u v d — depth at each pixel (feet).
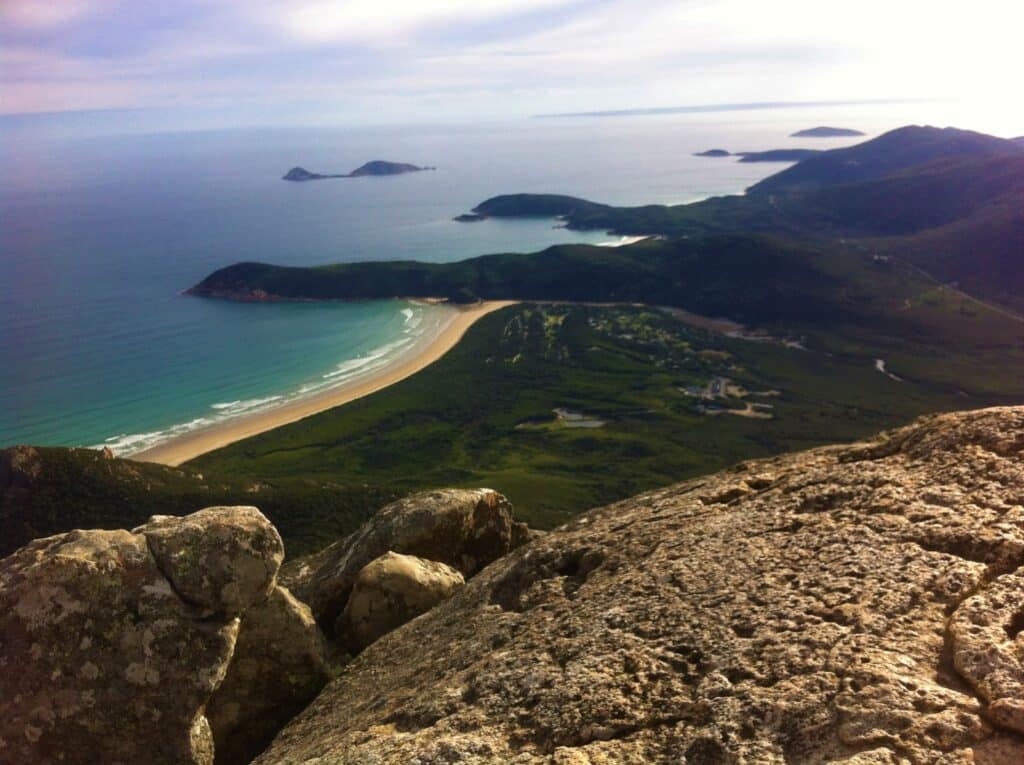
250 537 37.19
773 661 23.65
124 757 32.04
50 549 36.52
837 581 27.07
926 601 24.80
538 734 23.86
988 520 28.12
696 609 28.04
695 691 23.48
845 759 19.19
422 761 23.53
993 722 19.47
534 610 34.47
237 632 36.45
